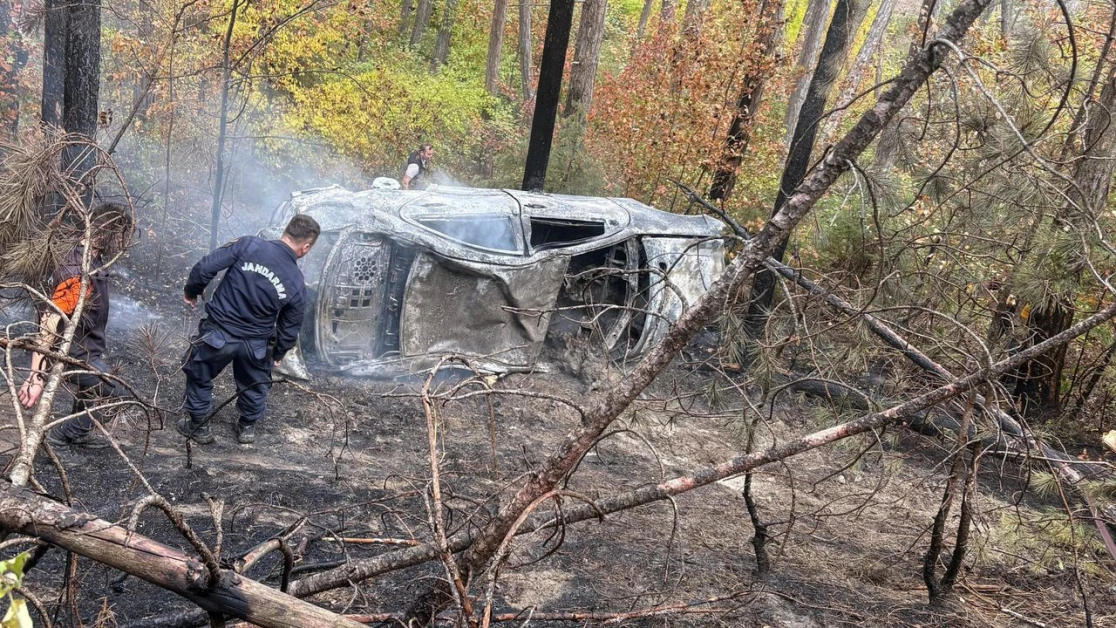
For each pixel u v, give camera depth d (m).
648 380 2.28
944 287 4.29
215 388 5.55
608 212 6.82
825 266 4.79
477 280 6.08
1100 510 4.00
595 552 4.05
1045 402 7.06
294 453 4.89
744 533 4.67
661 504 4.93
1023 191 3.33
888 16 11.34
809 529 4.86
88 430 4.17
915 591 4.10
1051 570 4.38
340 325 5.85
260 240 4.60
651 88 10.70
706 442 5.98
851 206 4.58
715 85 10.66
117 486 3.93
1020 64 3.61
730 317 3.81
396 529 3.96
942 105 3.23
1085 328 2.75
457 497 3.33
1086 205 3.31
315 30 10.55
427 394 2.42
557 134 9.90
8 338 2.17
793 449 2.63
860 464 3.89
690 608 3.48
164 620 2.52
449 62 21.95
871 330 4.30
